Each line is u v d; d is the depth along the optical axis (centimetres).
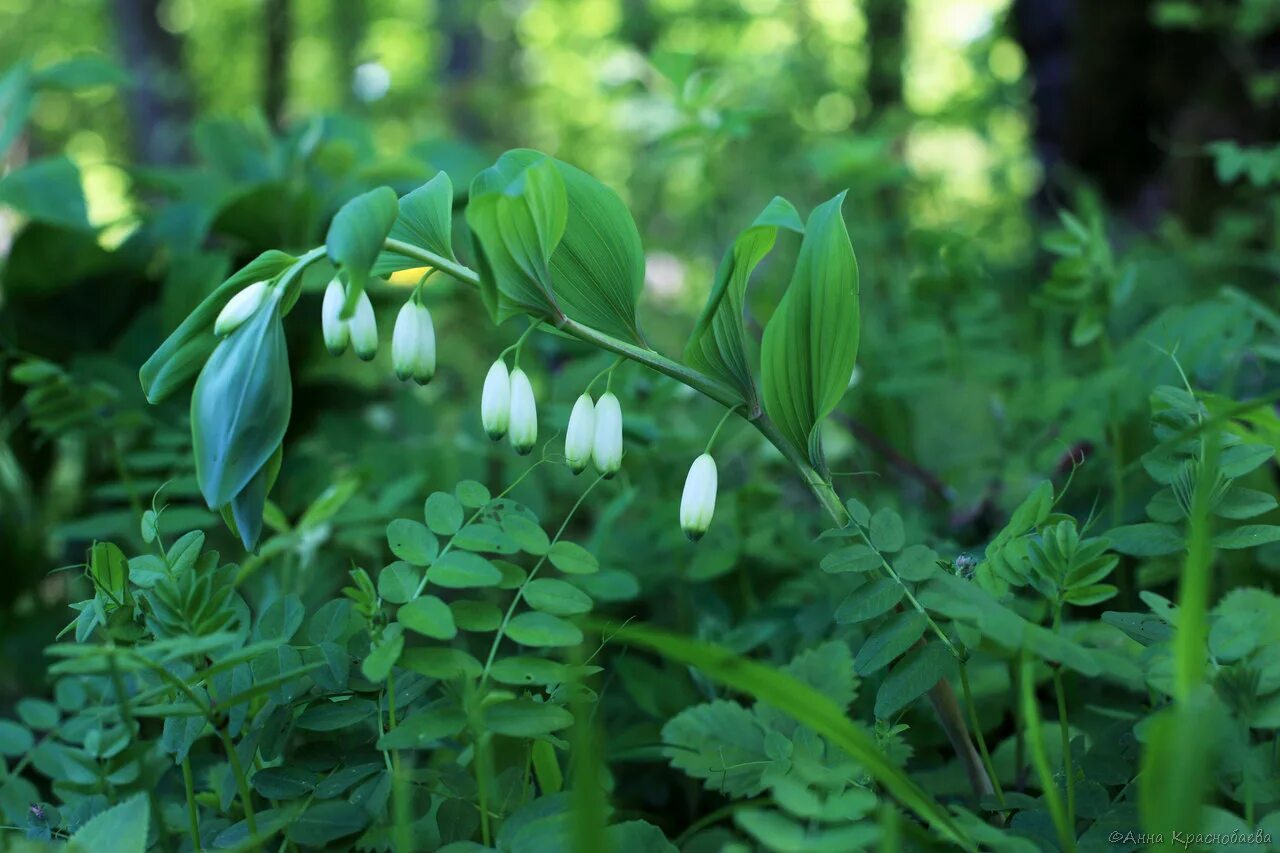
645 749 49
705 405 73
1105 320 62
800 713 38
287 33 274
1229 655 40
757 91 148
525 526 43
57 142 400
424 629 40
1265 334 68
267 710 43
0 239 93
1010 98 152
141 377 44
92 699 51
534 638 42
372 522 61
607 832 41
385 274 44
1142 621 43
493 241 42
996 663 51
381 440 73
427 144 85
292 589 57
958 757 47
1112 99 144
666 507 59
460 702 41
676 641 37
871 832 37
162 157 225
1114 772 43
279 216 75
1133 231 127
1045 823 42
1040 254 116
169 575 43
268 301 42
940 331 69
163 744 43
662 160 85
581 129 290
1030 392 63
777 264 100
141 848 39
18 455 74
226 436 42
